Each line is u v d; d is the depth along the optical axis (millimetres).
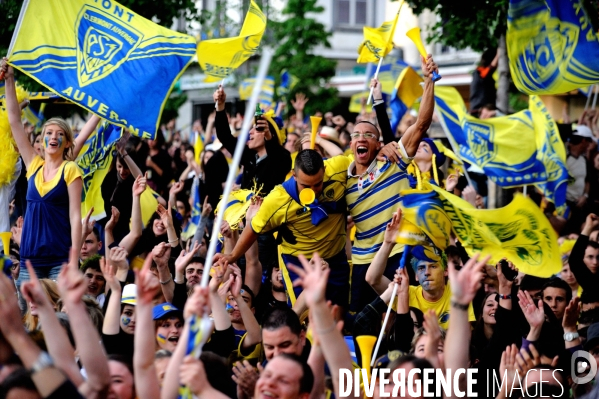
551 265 9625
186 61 12688
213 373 8531
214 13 32688
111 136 15062
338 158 11914
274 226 11594
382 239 11742
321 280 7508
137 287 7312
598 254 12547
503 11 18359
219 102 13766
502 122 15984
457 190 16797
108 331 9172
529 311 9984
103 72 12562
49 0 12617
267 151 13820
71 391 6344
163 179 19750
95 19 12719
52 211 12633
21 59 12492
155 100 12539
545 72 12859
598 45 12547
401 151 11695
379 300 10898
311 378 7484
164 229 14266
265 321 8867
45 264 12656
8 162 13961
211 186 17906
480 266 7523
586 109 21688
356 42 45250
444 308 11383
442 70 37281
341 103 36938
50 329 7355
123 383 7910
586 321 12242
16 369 6605
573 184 18891
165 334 10273
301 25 34875
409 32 11953
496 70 21844
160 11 21547
